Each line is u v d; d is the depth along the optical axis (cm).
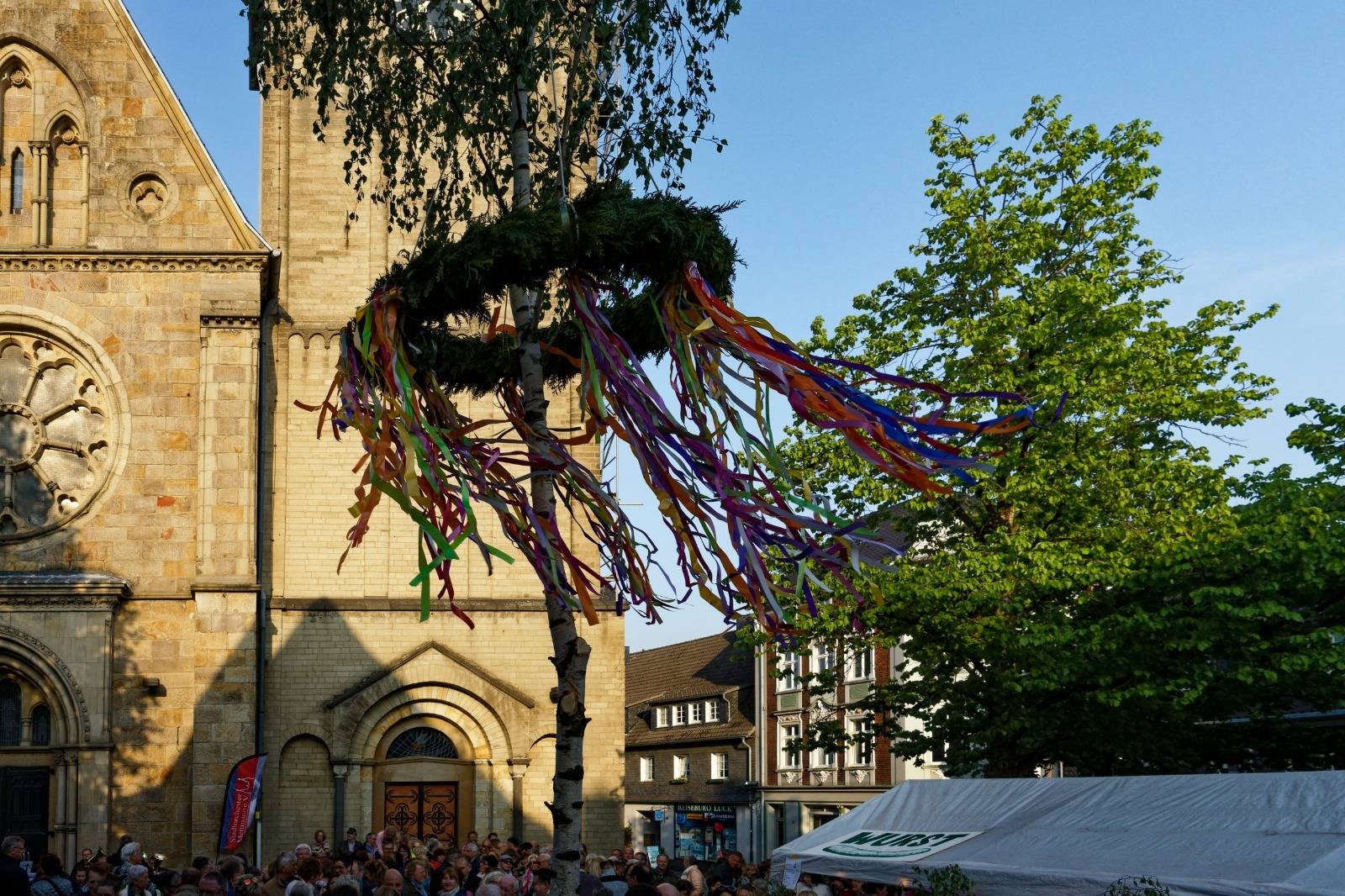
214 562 2981
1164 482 2472
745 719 6938
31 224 3123
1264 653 2233
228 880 1522
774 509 974
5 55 3172
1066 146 2734
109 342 3089
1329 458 2467
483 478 1029
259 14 1823
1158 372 2555
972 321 2608
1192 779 1459
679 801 7481
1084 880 1280
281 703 3275
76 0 3206
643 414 1024
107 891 1476
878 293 2808
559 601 1116
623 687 3419
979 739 2536
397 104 1722
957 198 2739
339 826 3222
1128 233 2731
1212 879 1172
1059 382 2420
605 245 1061
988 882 1394
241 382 3070
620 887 1794
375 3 1695
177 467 3061
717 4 1582
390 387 1034
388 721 3309
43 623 2919
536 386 1262
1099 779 1571
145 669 2966
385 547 3391
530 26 1470
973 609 2406
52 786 2897
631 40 1562
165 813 2911
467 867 1919
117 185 3156
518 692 3341
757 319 992
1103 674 2316
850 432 966
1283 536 2167
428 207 1628
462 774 3322
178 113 3192
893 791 1828
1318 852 1165
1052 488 2483
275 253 3147
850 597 2486
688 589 996
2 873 1339
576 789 1231
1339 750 2491
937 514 2616
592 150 1565
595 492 1045
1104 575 2317
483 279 1084
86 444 3092
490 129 1595
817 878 1881
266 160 3503
